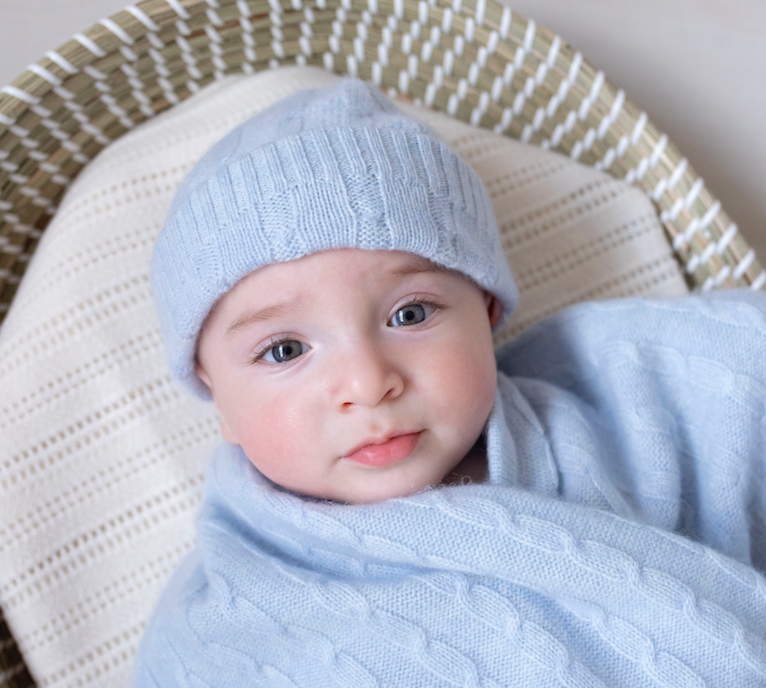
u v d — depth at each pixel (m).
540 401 1.00
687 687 0.73
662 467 0.94
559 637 0.77
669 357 0.98
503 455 0.89
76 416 1.14
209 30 1.21
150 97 1.25
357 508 0.83
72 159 1.24
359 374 0.81
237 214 0.83
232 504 0.97
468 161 1.22
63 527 1.12
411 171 0.86
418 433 0.85
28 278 1.18
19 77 1.14
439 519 0.80
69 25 1.38
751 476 0.94
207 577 0.94
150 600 1.14
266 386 0.87
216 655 0.86
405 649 0.77
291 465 0.87
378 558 0.84
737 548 0.92
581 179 1.23
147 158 1.21
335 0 1.20
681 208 1.20
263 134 0.91
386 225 0.82
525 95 1.23
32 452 1.12
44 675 1.10
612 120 1.21
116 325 1.17
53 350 1.15
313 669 0.80
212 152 0.97
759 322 0.94
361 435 0.82
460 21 1.19
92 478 1.14
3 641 1.11
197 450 1.18
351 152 0.84
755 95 1.41
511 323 1.24
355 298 0.82
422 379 0.84
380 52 1.26
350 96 0.95
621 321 1.02
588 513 0.80
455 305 0.89
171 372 1.02
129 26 1.15
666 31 1.37
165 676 0.89
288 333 0.85
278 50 1.26
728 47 1.37
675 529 0.92
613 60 1.40
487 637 0.77
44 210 1.25
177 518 1.16
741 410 0.92
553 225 1.23
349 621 0.80
